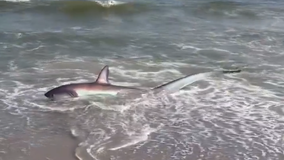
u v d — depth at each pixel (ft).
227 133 25.31
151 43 49.47
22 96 30.86
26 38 50.16
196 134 25.08
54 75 36.06
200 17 71.61
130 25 63.31
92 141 23.81
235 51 46.62
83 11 74.08
